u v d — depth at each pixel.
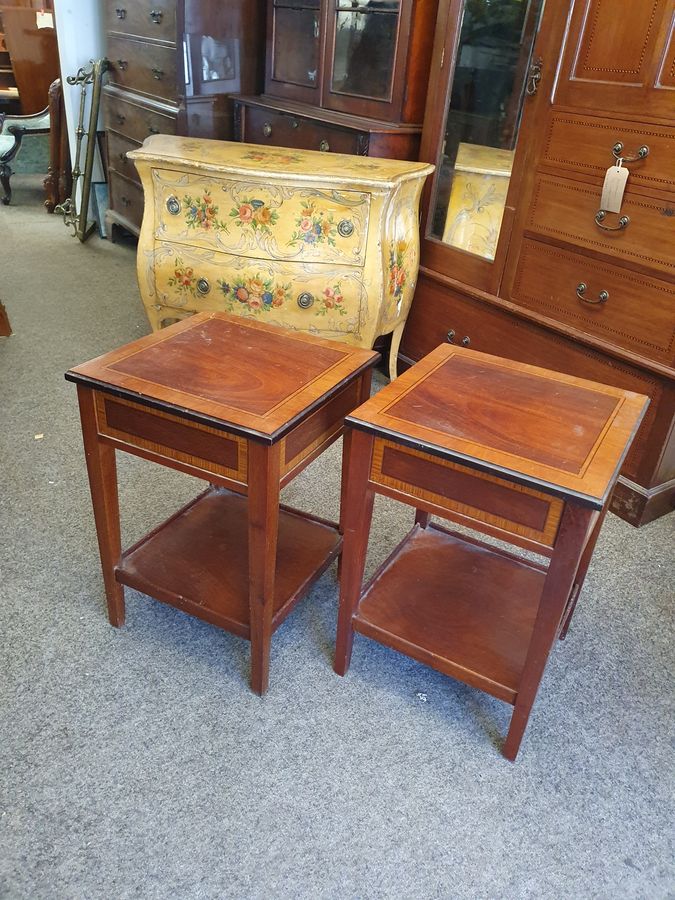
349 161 2.48
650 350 2.02
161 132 3.67
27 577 1.86
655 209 1.90
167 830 1.28
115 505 1.57
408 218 2.49
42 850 1.24
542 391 1.46
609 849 1.30
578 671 1.69
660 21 1.77
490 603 1.63
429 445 1.24
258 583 1.40
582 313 2.18
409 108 2.63
